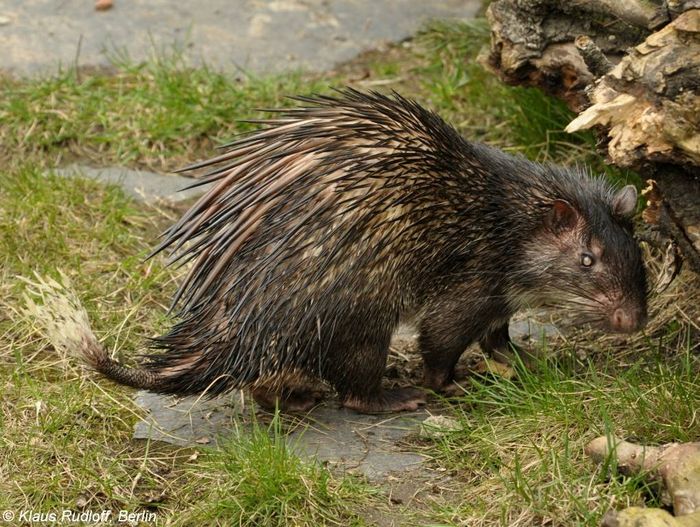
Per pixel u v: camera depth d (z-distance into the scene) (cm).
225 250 716
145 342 841
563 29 876
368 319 734
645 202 898
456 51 1233
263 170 732
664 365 757
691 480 598
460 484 671
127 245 952
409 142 762
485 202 777
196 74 1178
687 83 635
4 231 935
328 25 1314
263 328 709
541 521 617
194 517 641
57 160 1077
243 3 1352
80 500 664
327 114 766
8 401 752
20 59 1213
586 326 853
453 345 791
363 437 734
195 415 760
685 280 833
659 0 766
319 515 637
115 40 1263
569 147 1030
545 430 691
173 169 1080
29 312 715
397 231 740
